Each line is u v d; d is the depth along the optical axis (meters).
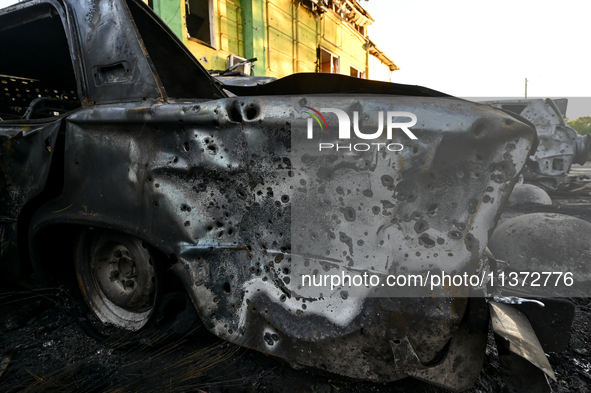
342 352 1.02
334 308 1.01
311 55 12.38
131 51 1.30
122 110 1.24
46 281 1.60
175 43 1.62
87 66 1.43
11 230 1.61
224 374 1.27
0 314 1.78
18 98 2.52
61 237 1.62
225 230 1.13
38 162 1.47
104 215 1.31
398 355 0.94
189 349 1.43
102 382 1.26
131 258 1.46
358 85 1.31
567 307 1.11
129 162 1.25
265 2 9.98
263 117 1.01
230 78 3.22
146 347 1.41
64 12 1.49
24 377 1.31
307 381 1.23
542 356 0.96
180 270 1.18
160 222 1.19
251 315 1.11
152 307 1.33
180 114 1.12
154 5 7.03
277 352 1.09
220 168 1.10
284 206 1.05
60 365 1.38
